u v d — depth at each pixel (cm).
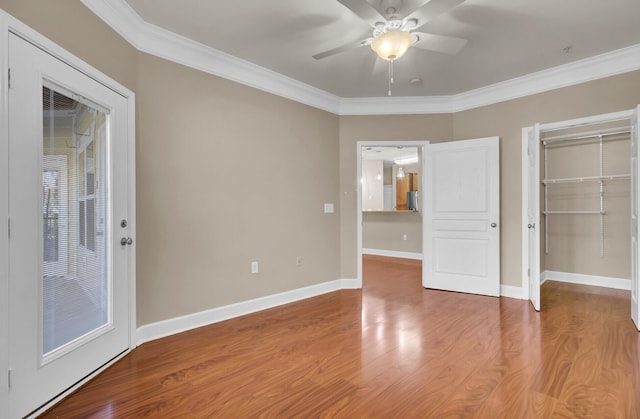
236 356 232
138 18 246
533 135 329
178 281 279
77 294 197
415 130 424
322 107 407
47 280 177
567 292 392
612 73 312
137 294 252
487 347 243
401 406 174
